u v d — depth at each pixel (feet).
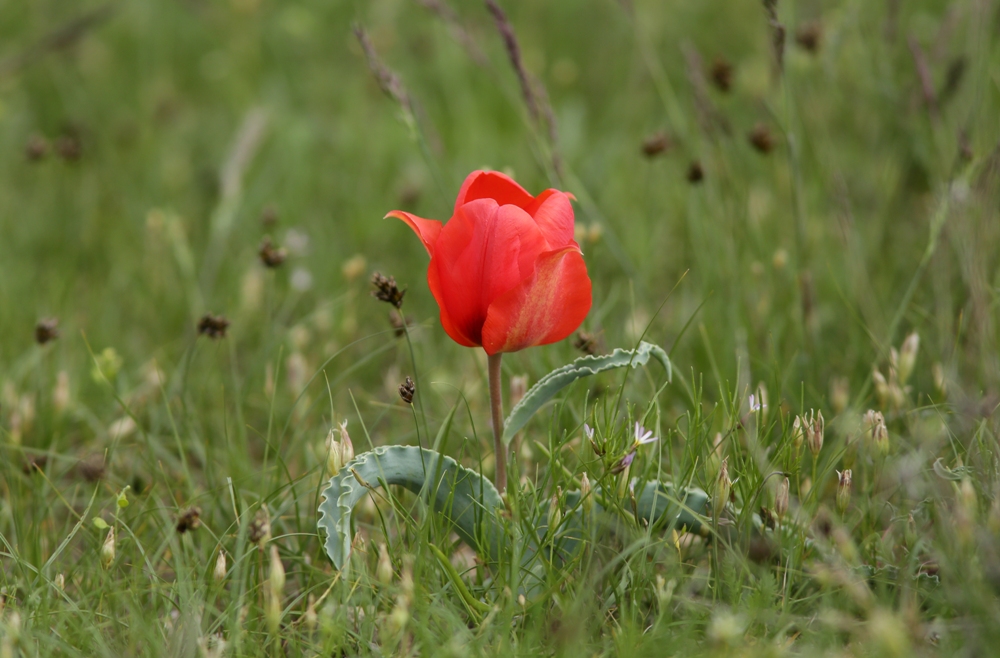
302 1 38.47
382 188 27.17
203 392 17.21
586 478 11.36
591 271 18.71
